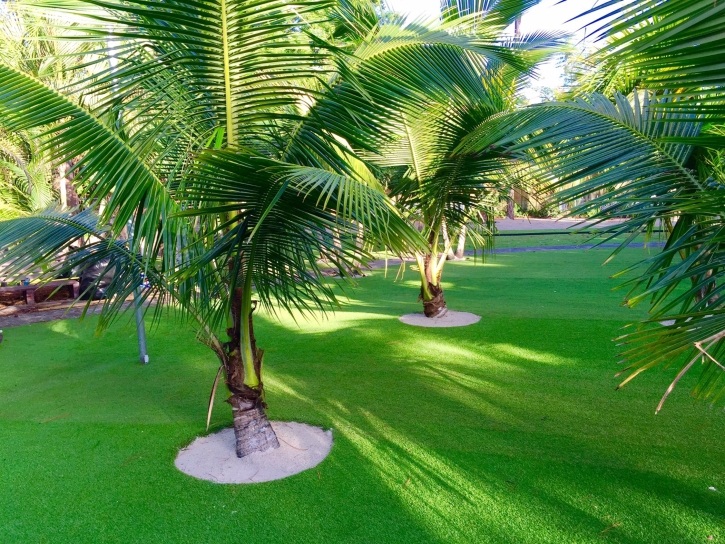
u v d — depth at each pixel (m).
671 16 1.25
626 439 3.78
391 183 7.07
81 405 4.70
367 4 4.37
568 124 2.79
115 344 6.84
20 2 2.64
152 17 2.41
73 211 3.91
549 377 5.13
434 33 3.28
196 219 3.24
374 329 7.34
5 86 2.49
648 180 2.46
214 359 6.12
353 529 2.80
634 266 2.36
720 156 2.42
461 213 7.22
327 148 3.15
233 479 3.36
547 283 10.67
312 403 4.61
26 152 8.28
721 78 1.36
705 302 2.08
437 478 3.30
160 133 2.95
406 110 3.36
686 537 2.67
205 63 2.74
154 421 4.32
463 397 4.67
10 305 9.48
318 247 3.04
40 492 3.23
